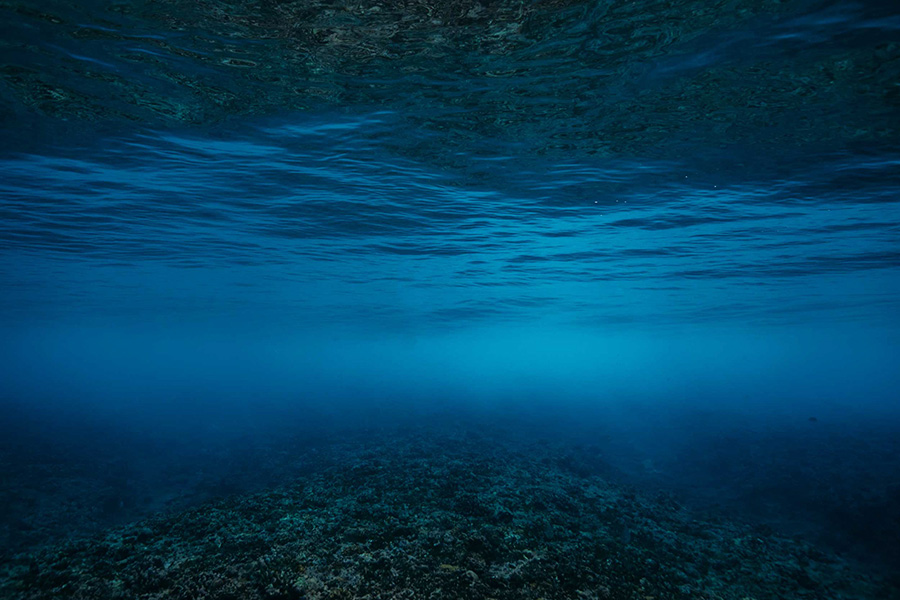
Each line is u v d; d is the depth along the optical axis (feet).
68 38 20.79
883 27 19.19
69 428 82.99
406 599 21.83
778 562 30.22
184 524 29.32
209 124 29.58
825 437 82.38
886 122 27.12
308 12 19.17
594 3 18.52
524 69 23.32
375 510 32.48
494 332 204.23
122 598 20.80
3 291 99.25
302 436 78.43
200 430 88.28
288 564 24.09
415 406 125.49
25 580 22.33
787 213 44.57
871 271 70.59
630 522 35.19
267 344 319.27
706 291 92.58
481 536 28.27
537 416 108.88
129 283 89.97
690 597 24.86
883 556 35.99
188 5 18.72
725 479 57.82
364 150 33.53
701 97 25.49
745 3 18.38
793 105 25.82
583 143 31.89
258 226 52.75
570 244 58.59
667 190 39.99
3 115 27.84
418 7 18.84
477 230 53.52
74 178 38.40
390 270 76.89
